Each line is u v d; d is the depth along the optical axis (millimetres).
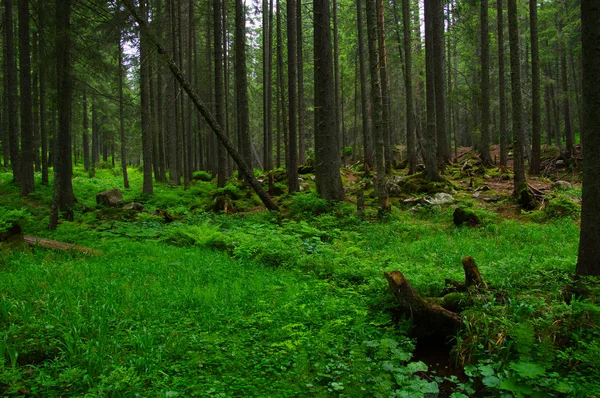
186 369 4422
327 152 15672
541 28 29125
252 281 7465
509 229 11570
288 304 6168
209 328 5422
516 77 15398
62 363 4328
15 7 27953
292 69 18656
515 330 4871
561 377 4398
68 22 13531
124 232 12727
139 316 5621
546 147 31438
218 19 20000
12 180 23516
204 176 30500
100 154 69625
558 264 7258
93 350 4551
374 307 6551
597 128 5672
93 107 34750
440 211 14633
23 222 13289
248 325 5613
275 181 22812
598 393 4059
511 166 24875
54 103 13656
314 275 8297
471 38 23578
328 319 5934
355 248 9867
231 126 42531
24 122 20141
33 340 4660
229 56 34594
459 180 20906
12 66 22688
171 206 20078
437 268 7906
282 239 10898
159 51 13523
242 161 15117
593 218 5793
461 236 11273
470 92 23344
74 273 7387
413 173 21359
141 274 7684
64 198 14969
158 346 4832
